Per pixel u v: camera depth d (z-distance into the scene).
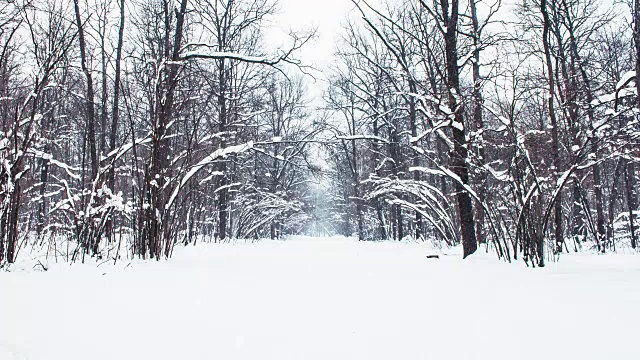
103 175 8.44
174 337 3.02
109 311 3.71
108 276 5.66
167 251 8.93
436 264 7.77
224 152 9.48
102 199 8.38
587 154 7.26
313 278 6.02
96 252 7.55
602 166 17.39
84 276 5.55
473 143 8.72
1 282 4.84
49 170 14.49
